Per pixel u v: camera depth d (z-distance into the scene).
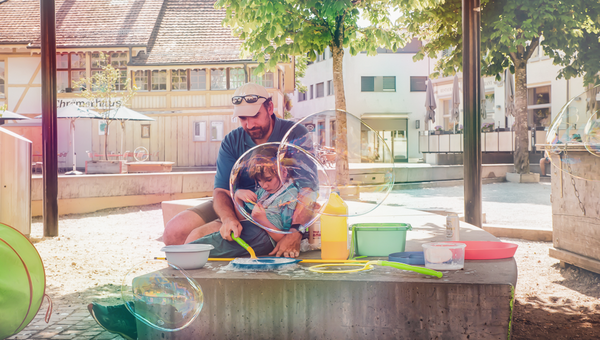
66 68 22.42
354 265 2.46
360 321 2.08
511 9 13.02
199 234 2.93
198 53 22.22
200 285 2.18
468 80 4.95
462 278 2.09
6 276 2.28
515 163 15.16
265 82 22.31
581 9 13.25
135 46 21.92
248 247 2.67
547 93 20.12
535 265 4.34
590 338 2.57
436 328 2.02
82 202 8.91
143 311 2.08
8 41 22.06
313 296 2.12
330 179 2.63
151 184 9.94
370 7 10.35
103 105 21.06
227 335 2.17
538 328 2.74
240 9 9.41
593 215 3.69
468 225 4.04
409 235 3.74
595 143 3.27
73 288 3.63
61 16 23.31
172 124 22.70
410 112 30.59
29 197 6.10
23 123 21.73
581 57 14.14
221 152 3.11
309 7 9.23
